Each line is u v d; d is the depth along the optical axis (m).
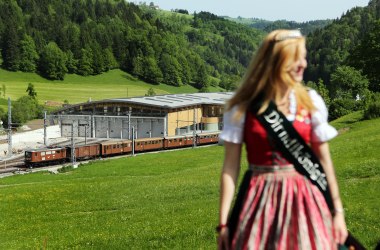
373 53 98.19
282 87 4.04
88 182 55.19
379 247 4.59
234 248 4.06
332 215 4.17
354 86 112.75
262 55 4.11
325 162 4.14
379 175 24.41
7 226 30.06
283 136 3.98
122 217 26.50
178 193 33.09
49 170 82.12
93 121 133.50
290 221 3.95
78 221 28.08
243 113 4.11
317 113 4.06
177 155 83.69
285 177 4.08
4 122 167.88
